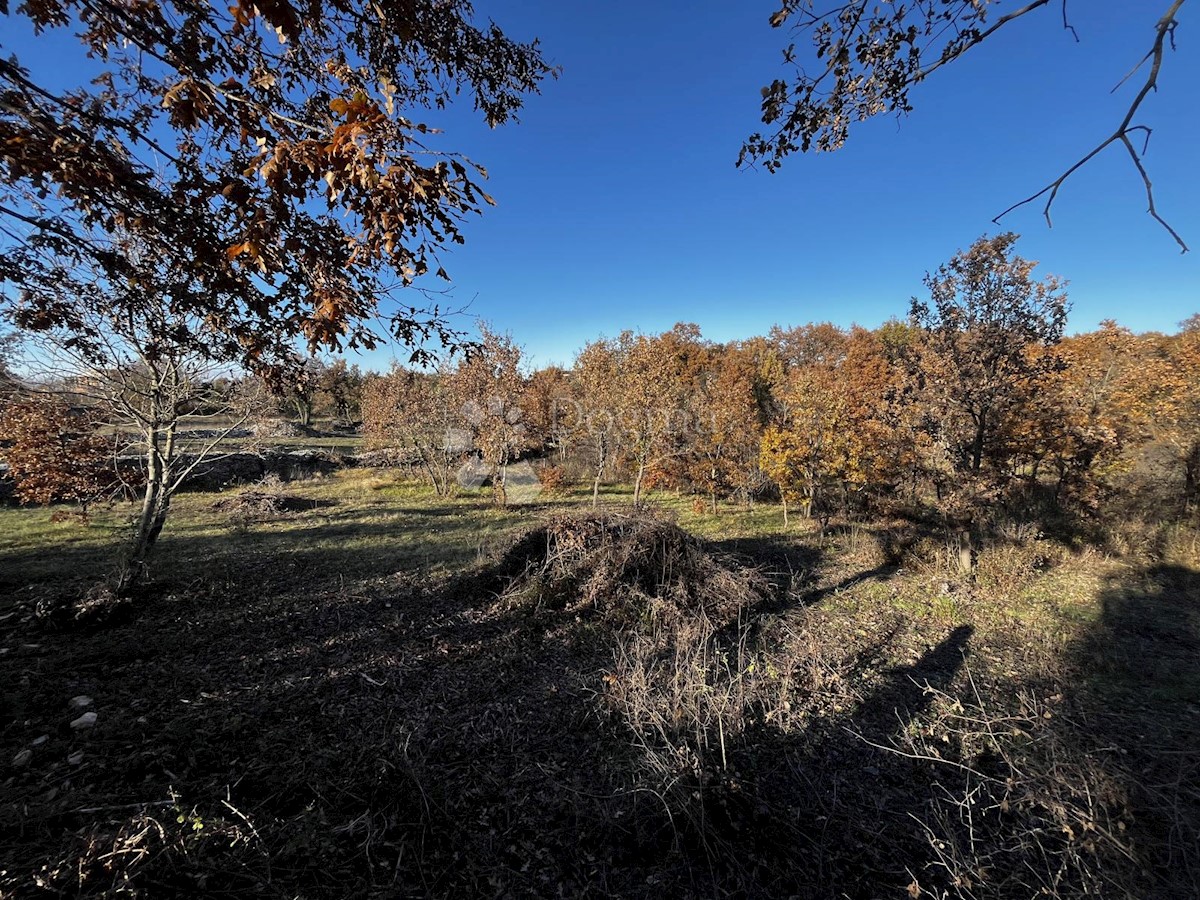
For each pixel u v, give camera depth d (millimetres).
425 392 16859
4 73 1783
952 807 3031
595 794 3033
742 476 13016
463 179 1883
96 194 2141
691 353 31406
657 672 4145
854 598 6695
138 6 1834
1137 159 1244
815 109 2416
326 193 2104
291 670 4367
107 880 2119
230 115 1908
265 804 2807
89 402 5793
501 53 2939
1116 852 2572
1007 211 1521
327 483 18125
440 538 9570
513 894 2410
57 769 2949
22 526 9898
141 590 5898
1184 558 7793
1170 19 1169
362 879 2400
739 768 3238
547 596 5801
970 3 1792
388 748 3336
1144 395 10664
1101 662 4809
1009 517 9266
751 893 2455
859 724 3863
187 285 2598
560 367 25500
